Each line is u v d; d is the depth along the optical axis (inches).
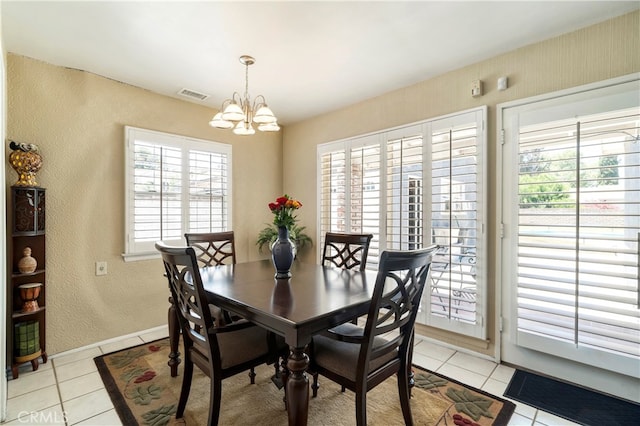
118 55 95.8
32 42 88.1
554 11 76.0
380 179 127.4
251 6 73.0
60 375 89.3
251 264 104.9
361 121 135.7
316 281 80.2
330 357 62.4
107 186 112.2
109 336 112.7
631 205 74.4
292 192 168.2
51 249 100.3
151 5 72.5
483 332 99.3
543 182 87.9
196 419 70.2
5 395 71.5
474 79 102.3
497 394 80.2
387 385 85.1
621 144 76.2
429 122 112.0
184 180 131.5
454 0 71.7
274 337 70.0
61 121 102.3
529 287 89.3
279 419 70.8
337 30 83.1
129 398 78.3
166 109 127.2
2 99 70.0
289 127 170.2
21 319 93.8
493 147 98.7
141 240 119.1
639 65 75.1
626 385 76.9
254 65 102.3
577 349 81.6
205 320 60.1
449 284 106.4
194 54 95.3
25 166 91.6
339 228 144.3
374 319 54.9
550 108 86.7
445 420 70.1
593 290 79.3
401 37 86.8
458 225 104.8
